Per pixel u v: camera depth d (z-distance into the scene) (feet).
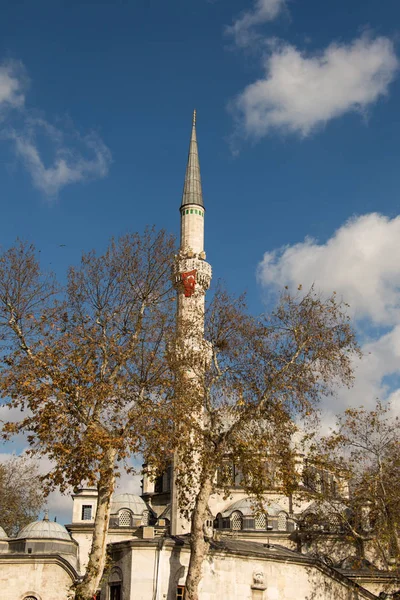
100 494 116.98
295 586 146.10
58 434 115.03
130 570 131.34
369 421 168.45
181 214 278.87
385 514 161.17
